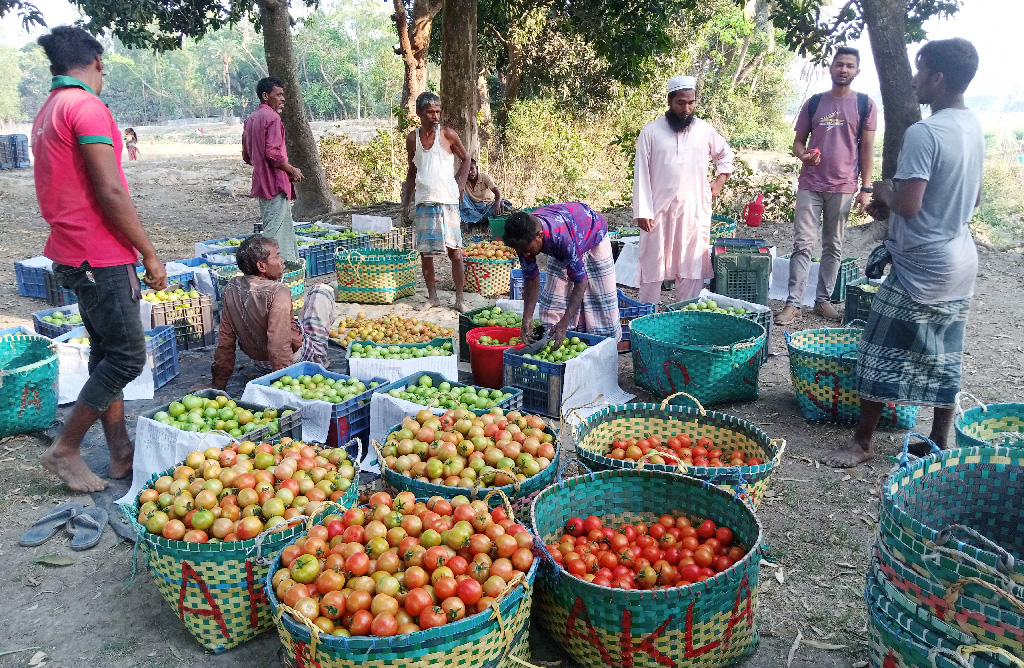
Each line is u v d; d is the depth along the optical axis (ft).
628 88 83.30
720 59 109.40
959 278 14.06
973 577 7.80
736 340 20.90
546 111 77.36
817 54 42.42
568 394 18.43
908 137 13.76
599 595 9.60
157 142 177.68
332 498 12.09
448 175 26.96
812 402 18.51
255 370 21.98
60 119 13.23
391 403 15.79
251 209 54.65
